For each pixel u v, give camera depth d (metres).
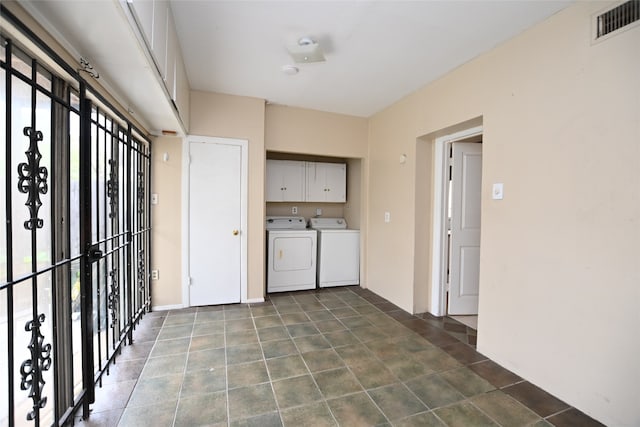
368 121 3.83
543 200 1.77
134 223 2.50
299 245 3.79
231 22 1.87
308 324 2.71
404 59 2.29
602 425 1.49
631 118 1.39
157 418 1.50
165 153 2.97
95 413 1.53
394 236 3.29
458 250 2.96
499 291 2.05
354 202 4.26
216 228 3.15
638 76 1.37
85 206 1.48
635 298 1.38
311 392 1.73
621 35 1.42
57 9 1.03
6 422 1.07
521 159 1.90
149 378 1.84
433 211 3.01
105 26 1.14
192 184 3.06
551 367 1.73
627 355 1.41
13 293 1.06
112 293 2.00
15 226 1.08
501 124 2.04
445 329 2.64
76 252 1.47
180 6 1.72
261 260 3.33
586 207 1.56
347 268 4.04
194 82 2.83
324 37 2.02
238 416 1.52
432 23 1.84
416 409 1.60
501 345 2.04
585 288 1.57
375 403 1.64
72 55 1.33
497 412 1.58
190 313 2.94
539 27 1.80
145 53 1.37
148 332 2.49
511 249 1.96
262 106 3.24
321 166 4.30
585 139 1.57
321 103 3.32
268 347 2.27
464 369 1.99
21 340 1.13
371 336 2.48
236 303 3.26
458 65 2.38
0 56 0.99
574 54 1.61
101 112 1.80
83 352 1.49
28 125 1.13
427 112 2.76
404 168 3.11
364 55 2.24
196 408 1.58
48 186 1.26
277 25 1.89
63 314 1.37
